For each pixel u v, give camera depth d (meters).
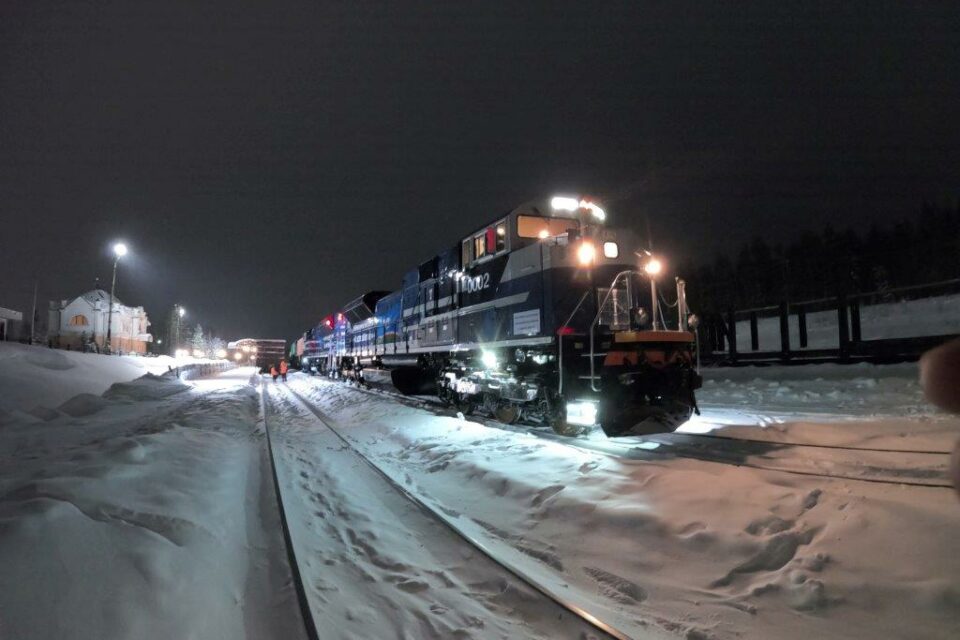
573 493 6.43
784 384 15.80
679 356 8.99
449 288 14.67
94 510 4.58
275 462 9.62
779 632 3.76
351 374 29.36
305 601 4.14
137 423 14.09
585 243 10.05
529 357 10.94
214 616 3.68
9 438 11.30
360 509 6.86
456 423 12.04
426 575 4.91
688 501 5.68
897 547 4.36
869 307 33.66
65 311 66.50
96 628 2.81
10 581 2.83
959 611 3.64
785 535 4.80
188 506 5.45
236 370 70.75
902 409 10.62
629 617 4.10
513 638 3.82
